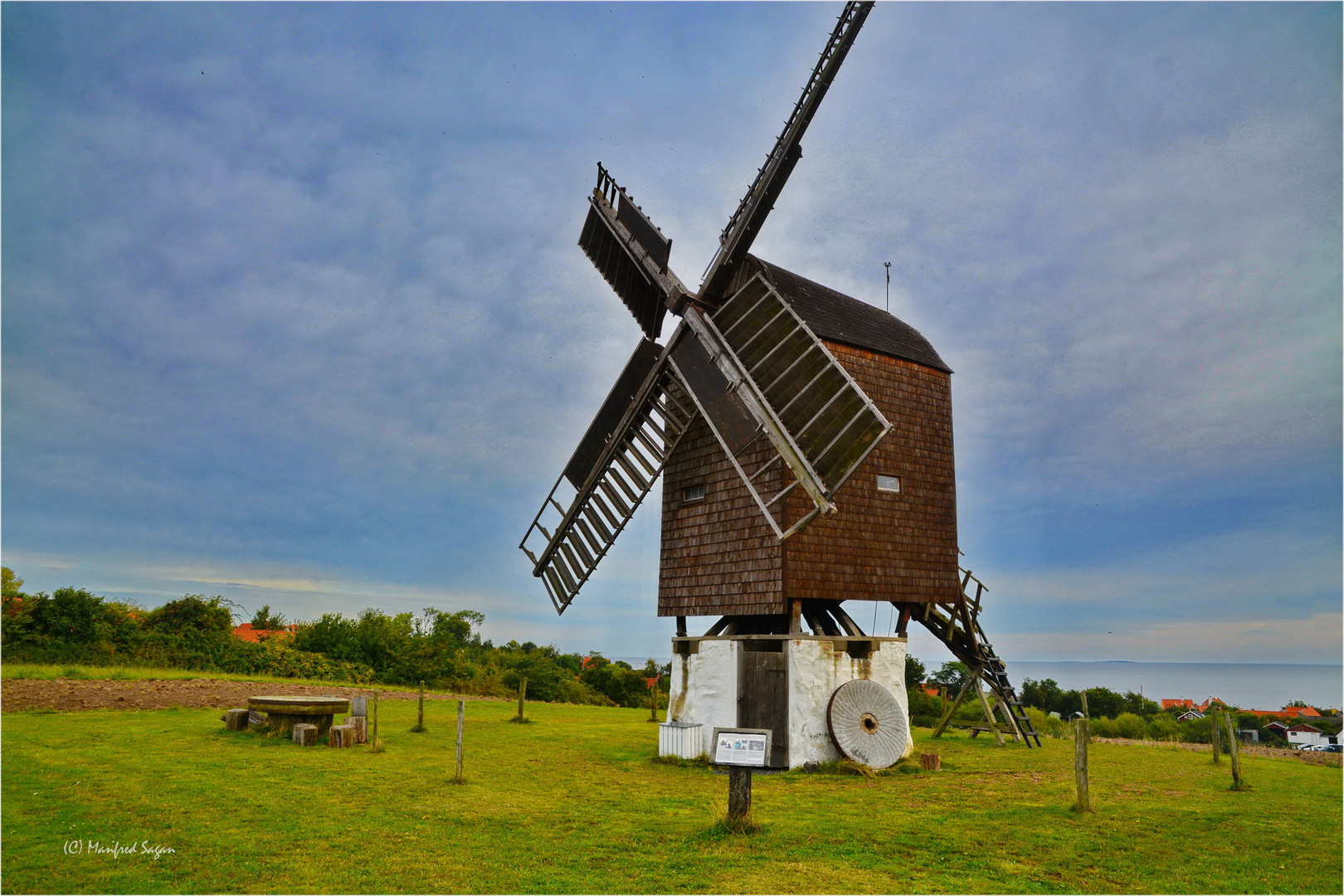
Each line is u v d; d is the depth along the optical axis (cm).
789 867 855
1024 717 2164
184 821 978
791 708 1595
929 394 2012
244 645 3878
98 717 1916
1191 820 1103
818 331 1784
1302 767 1777
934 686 4841
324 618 4462
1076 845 964
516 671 4975
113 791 1122
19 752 1406
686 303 1820
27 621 3419
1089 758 1836
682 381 1797
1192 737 3950
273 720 1688
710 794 1264
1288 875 859
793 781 1436
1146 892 805
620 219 2116
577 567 2045
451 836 955
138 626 3747
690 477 1948
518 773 1420
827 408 1480
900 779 1470
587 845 933
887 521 1842
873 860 884
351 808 1079
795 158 1634
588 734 2098
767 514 1522
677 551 1948
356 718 1722
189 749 1491
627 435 1980
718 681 1734
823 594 1688
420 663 4294
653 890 779
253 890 754
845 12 1531
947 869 861
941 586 1923
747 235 1714
